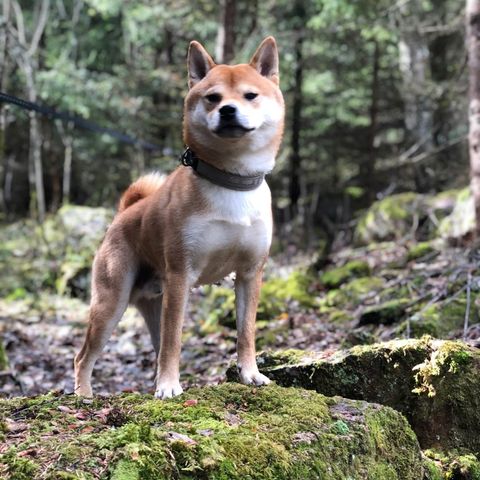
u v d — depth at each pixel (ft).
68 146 14.02
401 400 3.21
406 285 6.14
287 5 13.30
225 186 2.98
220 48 10.32
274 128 3.05
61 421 2.46
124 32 14.42
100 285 3.58
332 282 7.30
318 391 3.27
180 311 3.01
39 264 10.37
